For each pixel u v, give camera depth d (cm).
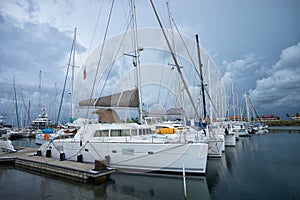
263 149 1526
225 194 612
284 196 584
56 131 1909
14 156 1120
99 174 705
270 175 801
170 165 727
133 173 767
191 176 710
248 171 875
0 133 2577
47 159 989
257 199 570
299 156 1194
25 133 3278
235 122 3094
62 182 748
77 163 856
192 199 582
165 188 657
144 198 591
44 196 619
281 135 2906
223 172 866
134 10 998
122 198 592
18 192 658
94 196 609
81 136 907
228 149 1576
